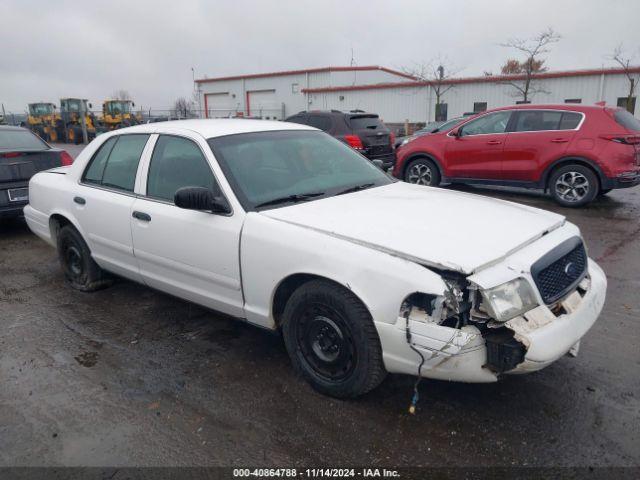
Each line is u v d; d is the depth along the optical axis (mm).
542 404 3062
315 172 3938
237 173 3572
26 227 8188
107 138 4633
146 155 4109
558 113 8586
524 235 2951
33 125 34688
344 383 3041
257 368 3572
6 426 3004
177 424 2980
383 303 2705
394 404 3105
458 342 2520
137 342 4008
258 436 2859
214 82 40750
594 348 3705
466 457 2648
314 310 3100
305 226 3094
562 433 2805
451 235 2877
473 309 2557
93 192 4520
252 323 3508
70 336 4141
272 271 3176
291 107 37156
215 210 3432
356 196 3641
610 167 8109
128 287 5184
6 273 5812
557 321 2680
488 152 9234
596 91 25031
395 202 3482
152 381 3443
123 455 2738
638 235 6820
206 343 3967
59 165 7582
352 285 2805
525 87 26188
